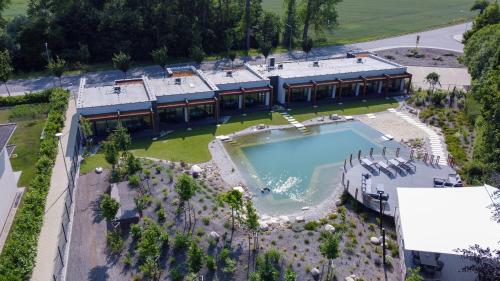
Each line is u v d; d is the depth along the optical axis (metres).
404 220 32.78
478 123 54.91
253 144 55.47
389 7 161.50
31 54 87.06
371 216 40.25
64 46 91.56
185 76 68.12
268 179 47.56
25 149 51.62
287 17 111.62
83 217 39.06
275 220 39.94
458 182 42.81
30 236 33.84
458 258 32.62
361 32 122.44
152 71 85.19
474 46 74.31
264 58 96.50
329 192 45.16
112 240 35.25
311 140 56.81
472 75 69.94
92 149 52.50
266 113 65.19
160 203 40.25
